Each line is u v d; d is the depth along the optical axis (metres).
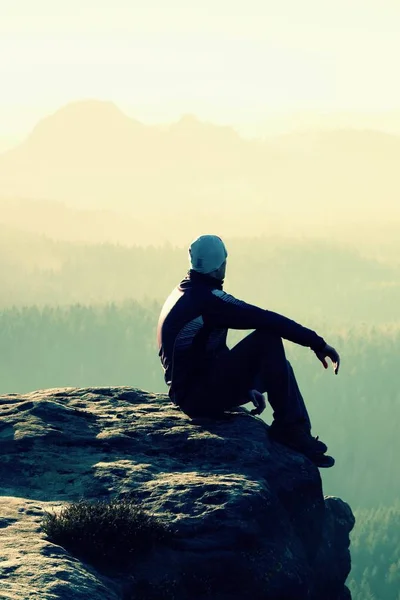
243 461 7.79
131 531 6.07
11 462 7.60
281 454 8.12
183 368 8.21
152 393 9.85
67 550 5.84
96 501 6.90
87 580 5.23
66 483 7.31
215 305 7.93
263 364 7.98
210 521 6.67
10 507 6.43
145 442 8.11
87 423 8.52
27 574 5.04
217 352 8.23
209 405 8.36
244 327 7.91
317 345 7.76
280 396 8.09
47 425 8.30
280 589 6.69
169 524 6.55
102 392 9.78
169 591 6.03
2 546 5.50
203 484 7.11
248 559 6.62
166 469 7.61
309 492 8.02
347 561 9.38
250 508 6.87
